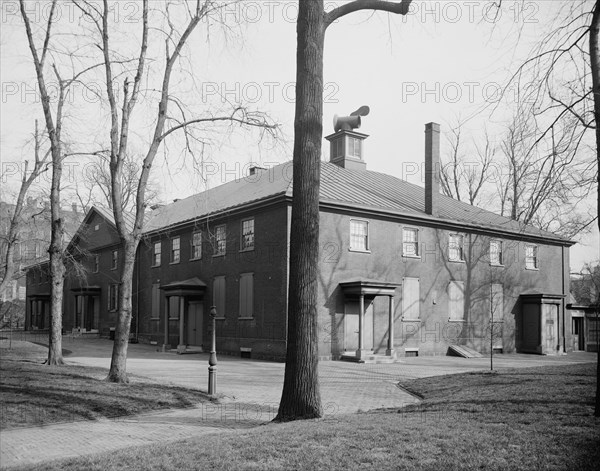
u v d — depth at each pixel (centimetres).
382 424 912
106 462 775
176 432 1092
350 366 2423
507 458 690
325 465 695
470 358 2962
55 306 2155
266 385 1767
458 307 3216
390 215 2953
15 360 2308
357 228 2859
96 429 1123
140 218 1769
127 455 803
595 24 1020
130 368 2236
